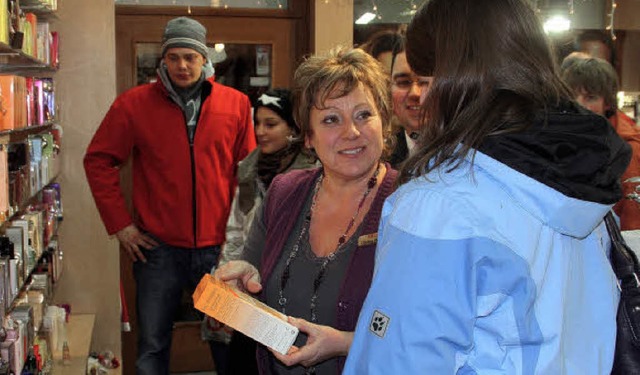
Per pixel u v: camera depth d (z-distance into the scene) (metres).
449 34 0.99
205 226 3.47
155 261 3.45
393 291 0.91
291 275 1.66
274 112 2.73
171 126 3.42
